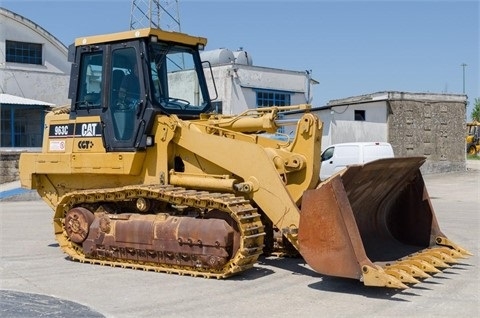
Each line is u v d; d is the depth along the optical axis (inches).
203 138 370.9
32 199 927.7
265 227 400.8
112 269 373.1
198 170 378.3
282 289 320.8
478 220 626.8
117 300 299.9
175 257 354.6
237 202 343.0
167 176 381.7
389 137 1282.0
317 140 363.9
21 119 1290.6
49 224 600.1
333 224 303.9
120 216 378.6
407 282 309.1
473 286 324.2
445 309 281.6
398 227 382.9
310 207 310.2
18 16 1369.3
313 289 320.5
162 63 399.5
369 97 1318.9
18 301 297.9
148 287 325.7
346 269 300.4
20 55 1390.3
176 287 325.4
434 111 1327.5
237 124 389.1
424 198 376.2
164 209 381.1
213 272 346.0
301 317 269.6
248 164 354.9
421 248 370.6
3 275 356.5
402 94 1291.8
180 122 380.2
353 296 306.0
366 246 350.0
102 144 398.9
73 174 418.6
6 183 1018.1
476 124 1940.2
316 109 1208.8
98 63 406.3
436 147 1337.4
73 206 406.9
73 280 343.0
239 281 338.6
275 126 379.9
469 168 1469.0
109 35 398.6
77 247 402.0
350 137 1219.9
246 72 1309.1
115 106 395.2
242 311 279.7
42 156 426.6
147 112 381.7
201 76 428.5
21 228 567.8
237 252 337.4
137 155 385.1
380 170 331.0
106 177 409.1
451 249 374.6
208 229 340.8
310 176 359.6
